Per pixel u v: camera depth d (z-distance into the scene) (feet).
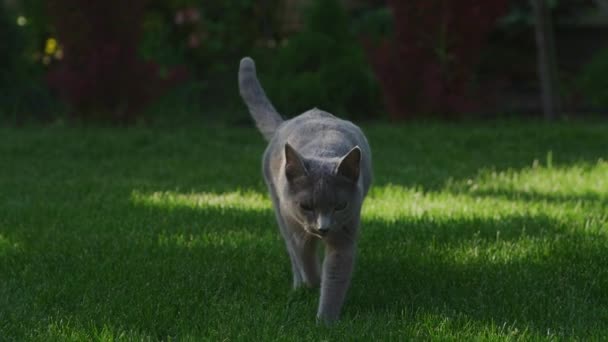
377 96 59.21
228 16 70.69
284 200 19.27
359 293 20.70
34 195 32.58
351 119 58.03
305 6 71.36
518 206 29.43
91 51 55.93
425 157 40.91
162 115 61.00
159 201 30.83
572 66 71.77
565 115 60.13
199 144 46.62
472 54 53.98
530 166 38.27
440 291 20.83
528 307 19.16
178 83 57.88
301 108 56.18
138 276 21.53
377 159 40.45
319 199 18.17
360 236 25.50
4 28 61.11
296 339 17.12
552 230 25.88
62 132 49.96
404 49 53.67
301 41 59.41
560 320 18.63
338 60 58.70
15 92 61.05
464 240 24.82
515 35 71.15
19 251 24.12
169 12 71.31
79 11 55.26
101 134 48.65
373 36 68.23
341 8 62.23
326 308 18.76
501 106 62.39
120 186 34.14
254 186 34.27
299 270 21.21
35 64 66.39
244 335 17.35
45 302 19.93
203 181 35.73
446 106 53.72
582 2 70.64
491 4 53.31
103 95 55.83
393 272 22.26
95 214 28.94
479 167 38.19
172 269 22.27
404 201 30.58
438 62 54.24
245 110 60.44
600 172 35.81
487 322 18.13
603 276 21.39
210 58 69.97
